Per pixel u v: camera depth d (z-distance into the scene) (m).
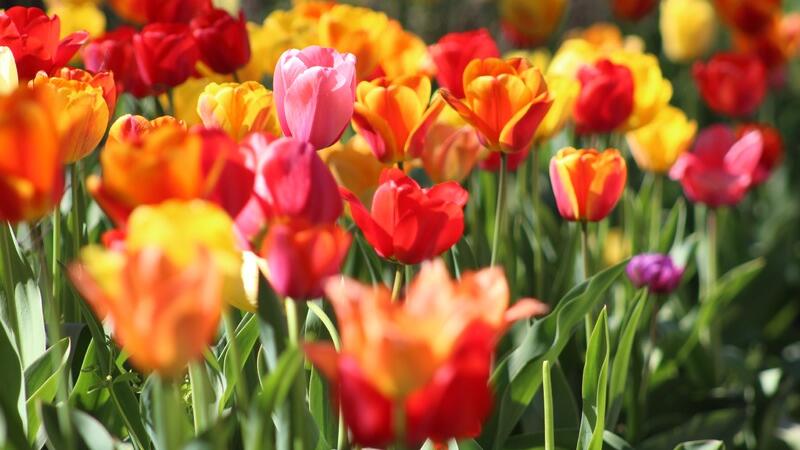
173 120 1.95
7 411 1.84
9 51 1.97
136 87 2.24
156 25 2.21
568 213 2.13
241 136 2.00
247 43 2.24
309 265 1.76
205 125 2.01
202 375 1.79
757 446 2.47
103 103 1.96
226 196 1.77
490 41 2.21
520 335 2.21
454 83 2.21
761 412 2.47
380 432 1.71
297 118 1.95
